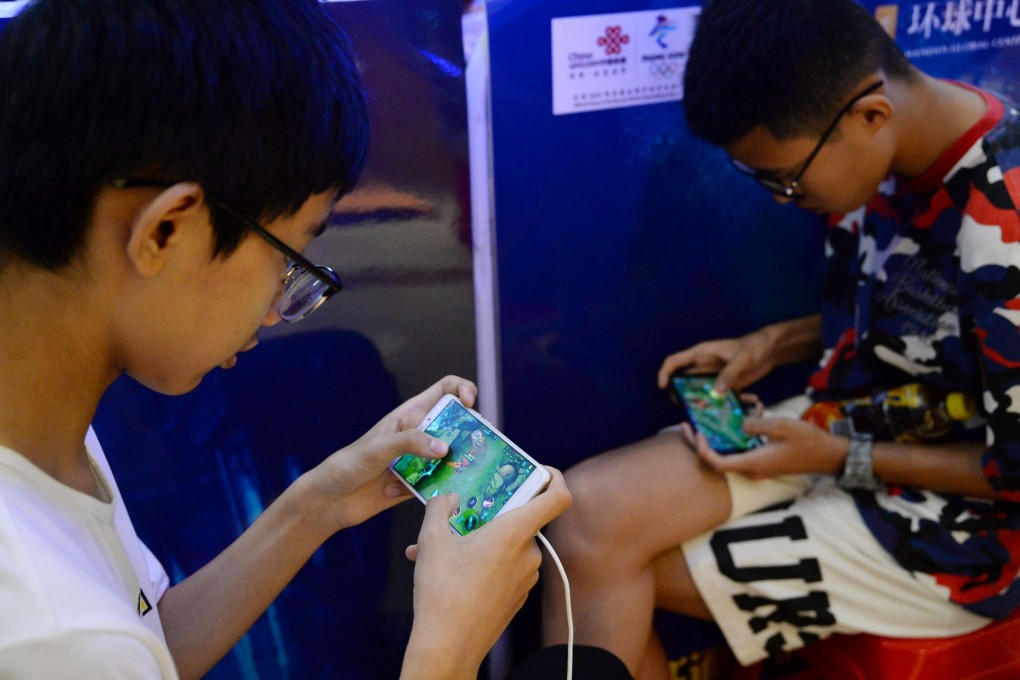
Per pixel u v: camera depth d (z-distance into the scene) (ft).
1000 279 3.55
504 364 4.33
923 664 3.98
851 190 3.79
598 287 4.35
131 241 1.89
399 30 3.43
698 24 3.68
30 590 1.77
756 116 3.56
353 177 2.29
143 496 3.93
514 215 4.02
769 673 5.42
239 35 1.94
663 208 4.30
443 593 2.43
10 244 1.98
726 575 4.11
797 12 3.40
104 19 1.89
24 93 1.89
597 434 4.72
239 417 3.92
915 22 4.34
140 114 1.87
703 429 4.33
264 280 2.21
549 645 4.08
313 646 4.52
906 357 4.17
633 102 4.02
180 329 2.15
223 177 1.96
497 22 3.65
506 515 2.61
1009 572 3.89
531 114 3.86
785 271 4.73
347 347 3.95
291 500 3.06
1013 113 3.75
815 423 4.50
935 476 3.98
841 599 4.07
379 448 2.93
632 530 4.11
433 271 3.92
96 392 2.28
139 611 2.45
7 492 1.94
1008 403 3.59
